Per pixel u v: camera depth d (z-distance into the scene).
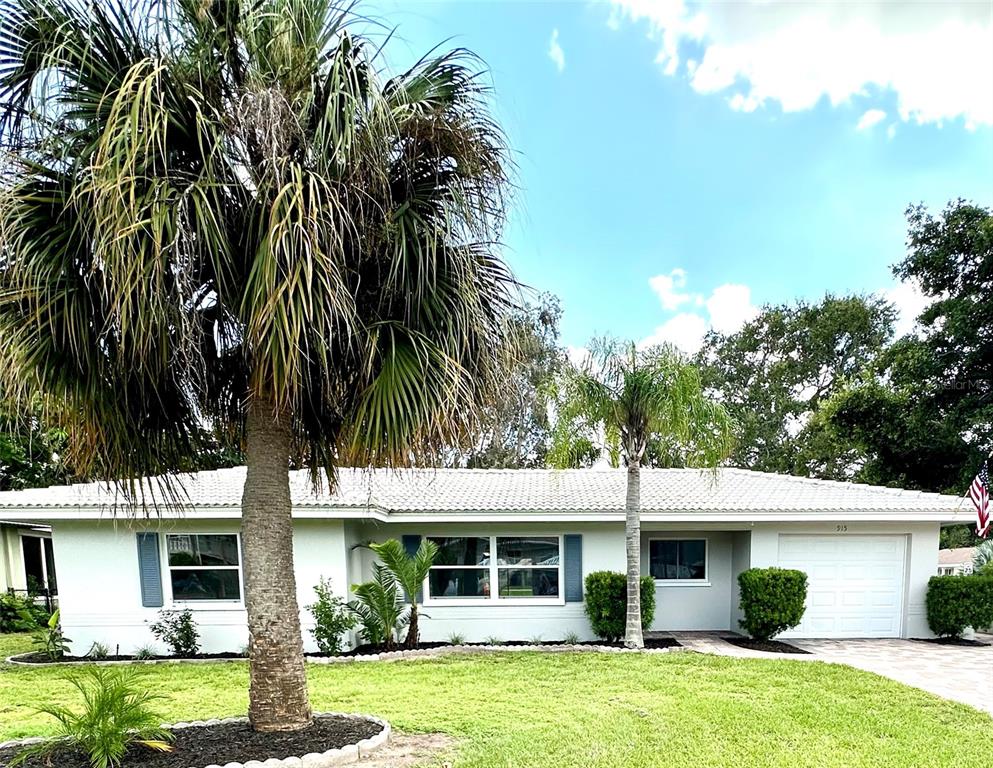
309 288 3.77
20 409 4.20
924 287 17.20
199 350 4.06
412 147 4.74
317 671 8.78
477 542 11.91
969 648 10.77
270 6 4.21
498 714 6.41
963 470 15.51
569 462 10.37
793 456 27.33
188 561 10.88
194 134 4.07
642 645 10.38
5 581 16.34
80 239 3.93
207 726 5.14
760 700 7.00
